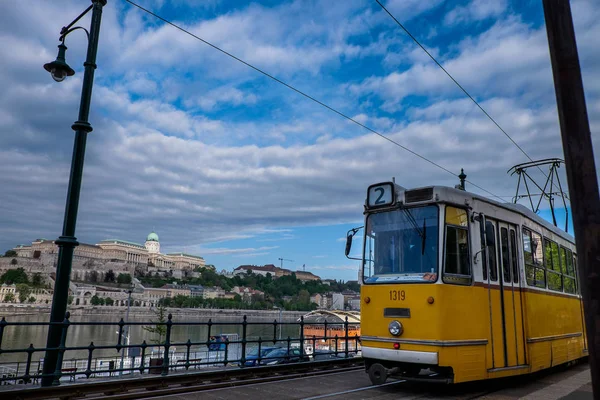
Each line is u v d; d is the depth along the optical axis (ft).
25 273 655.76
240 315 638.94
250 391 29.25
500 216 33.42
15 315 537.65
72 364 95.45
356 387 31.50
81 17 30.99
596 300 14.33
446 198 29.55
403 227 30.58
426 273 28.68
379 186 32.37
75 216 28.02
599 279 14.40
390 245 30.83
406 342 28.27
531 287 35.27
